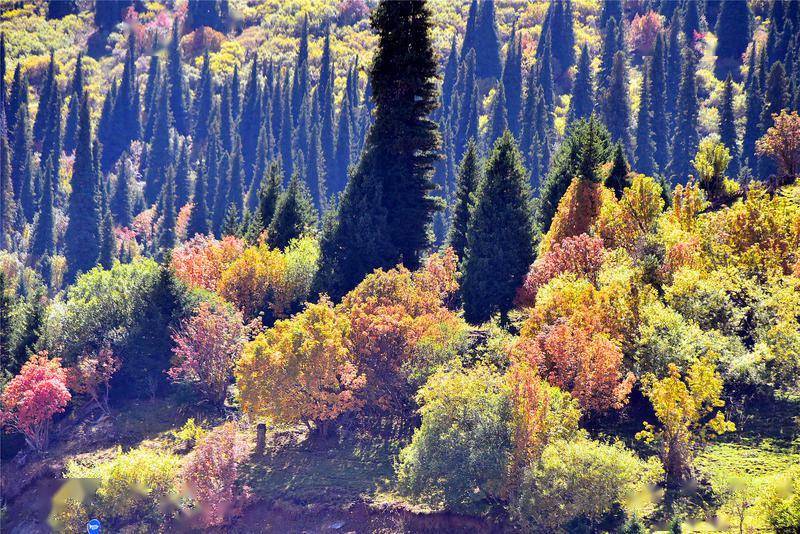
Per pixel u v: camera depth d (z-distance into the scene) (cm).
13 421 7312
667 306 6319
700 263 6681
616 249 7375
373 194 9069
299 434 6838
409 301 7231
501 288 7969
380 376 6694
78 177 18138
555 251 7494
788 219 6869
